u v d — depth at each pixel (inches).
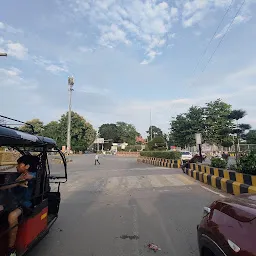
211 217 122.3
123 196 379.6
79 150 3312.0
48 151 227.3
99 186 489.1
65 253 176.7
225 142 1743.4
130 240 198.5
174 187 447.5
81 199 366.3
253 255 85.7
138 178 586.6
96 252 177.8
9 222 141.6
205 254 122.6
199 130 1790.1
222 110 1802.4
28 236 156.3
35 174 185.5
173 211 280.4
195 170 574.6
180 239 197.8
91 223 245.3
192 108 1849.2
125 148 3710.6
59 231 222.4
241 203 114.1
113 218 260.5
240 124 1616.6
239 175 358.3
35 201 177.5
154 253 173.8
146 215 267.7
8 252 138.7
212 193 379.6
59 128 3201.3
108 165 1179.9
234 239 97.0
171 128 1898.4
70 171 837.2
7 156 548.1
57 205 229.3
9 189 165.0
